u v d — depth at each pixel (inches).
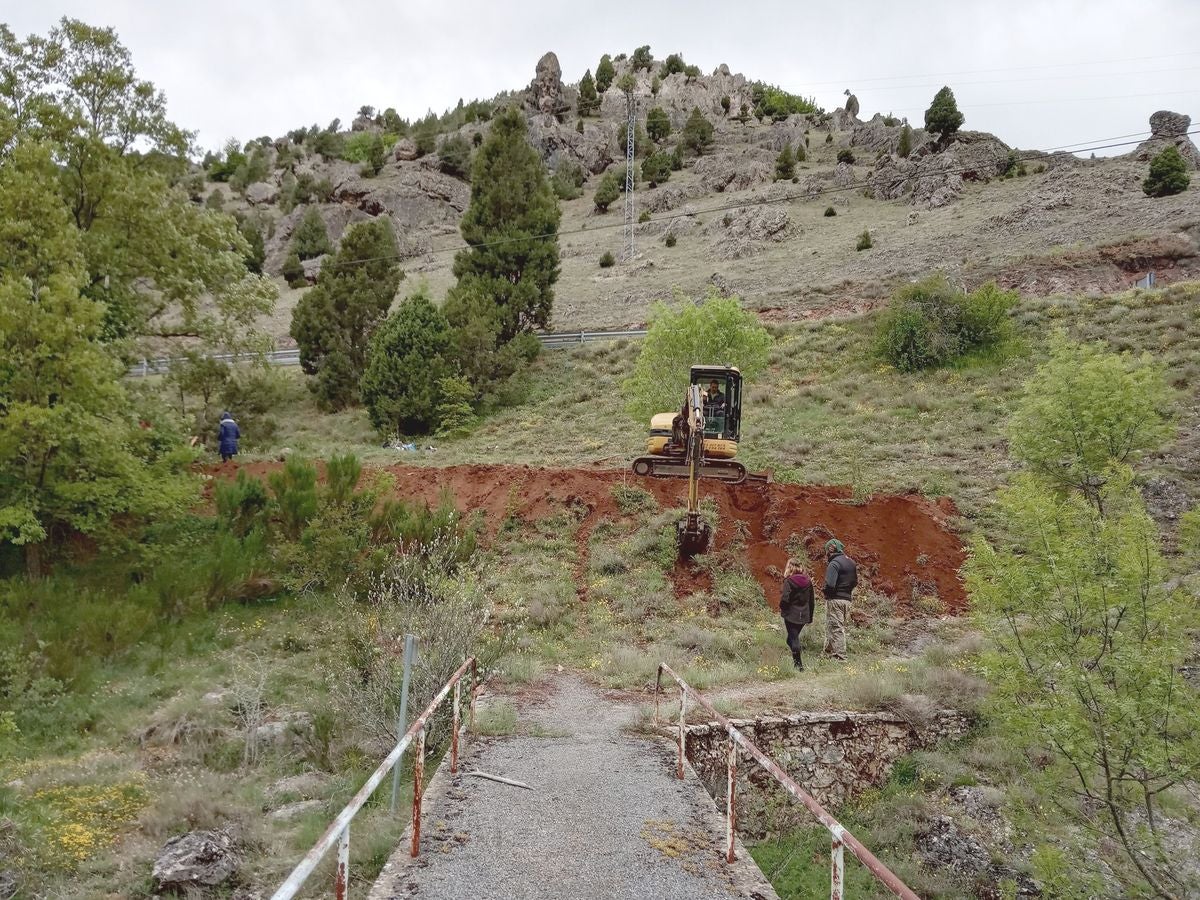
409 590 483.8
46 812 315.3
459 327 1412.4
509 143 1617.9
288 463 719.1
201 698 443.8
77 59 887.7
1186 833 351.3
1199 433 845.2
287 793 336.2
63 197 802.8
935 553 688.4
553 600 607.5
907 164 2792.8
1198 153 2471.7
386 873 220.2
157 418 803.4
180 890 250.7
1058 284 1460.4
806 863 347.3
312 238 3006.9
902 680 465.4
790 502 738.2
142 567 655.1
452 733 323.9
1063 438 621.6
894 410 1089.4
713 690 458.0
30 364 625.6
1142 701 292.0
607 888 216.2
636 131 4463.6
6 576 647.1
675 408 974.4
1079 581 321.7
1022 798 364.2
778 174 3179.1
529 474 794.2
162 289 924.0
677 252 2534.5
